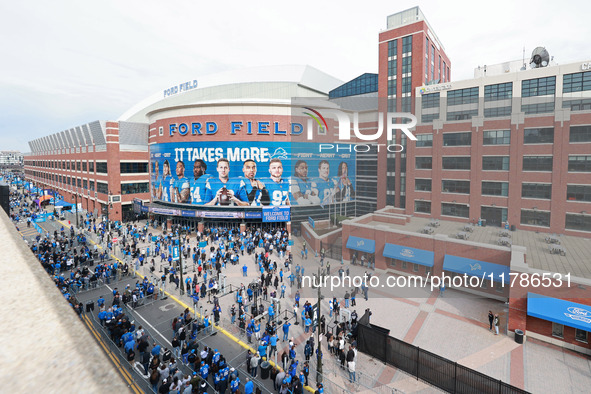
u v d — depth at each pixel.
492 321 20.42
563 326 19.11
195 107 47.59
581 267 18.84
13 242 3.01
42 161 113.12
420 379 17.20
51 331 1.57
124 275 31.48
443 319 20.89
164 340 20.97
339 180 25.75
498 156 25.11
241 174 47.03
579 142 21.95
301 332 21.95
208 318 22.12
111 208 55.69
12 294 1.96
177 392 14.66
